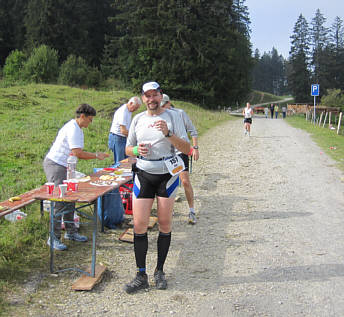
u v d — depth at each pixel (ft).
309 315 10.87
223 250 15.49
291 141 48.34
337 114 122.83
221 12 136.77
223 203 22.04
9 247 14.34
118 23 175.32
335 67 258.37
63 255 14.57
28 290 11.94
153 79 132.05
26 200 15.33
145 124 12.12
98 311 11.07
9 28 164.25
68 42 151.23
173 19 129.80
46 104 56.75
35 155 29.37
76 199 12.19
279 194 23.82
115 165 19.47
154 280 12.99
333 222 18.71
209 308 11.28
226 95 146.72
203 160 35.55
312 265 14.05
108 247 15.65
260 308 11.26
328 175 28.78
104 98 66.59
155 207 21.06
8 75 114.21
